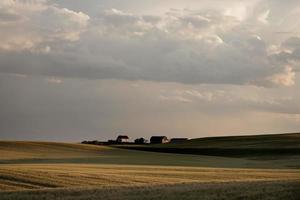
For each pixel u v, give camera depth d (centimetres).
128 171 5403
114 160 8925
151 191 2848
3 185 3834
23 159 8419
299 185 3094
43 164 6781
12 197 2675
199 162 9069
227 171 5828
